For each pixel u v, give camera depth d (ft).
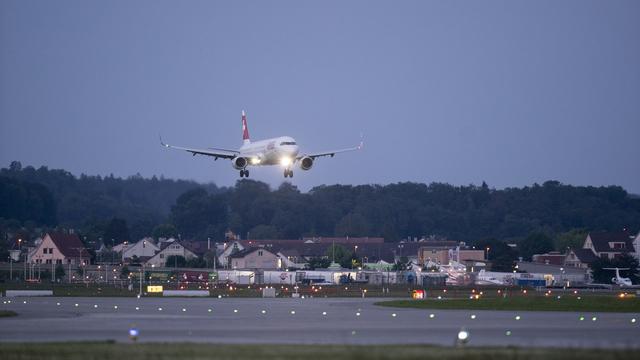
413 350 470.39
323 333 588.09
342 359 437.17
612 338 552.41
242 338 553.23
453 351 465.06
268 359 439.22
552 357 438.40
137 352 463.42
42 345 496.64
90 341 524.93
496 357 440.45
